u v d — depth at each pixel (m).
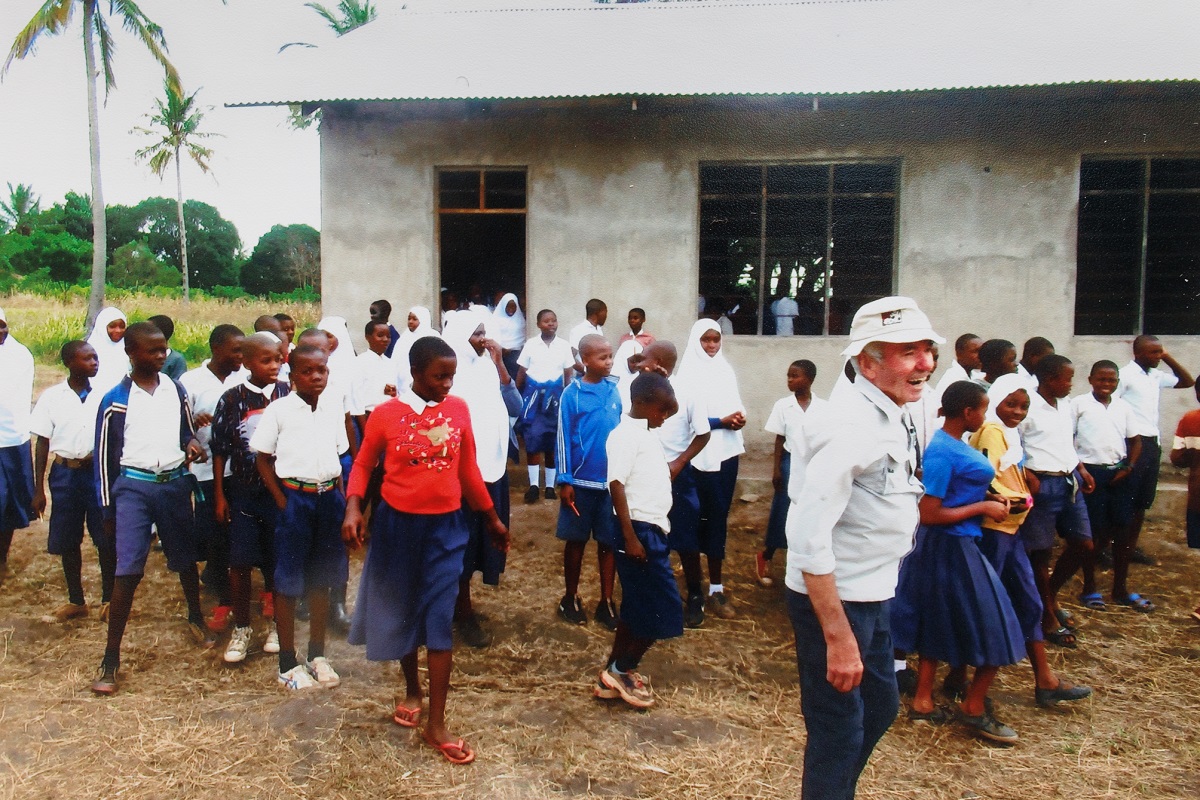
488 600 5.43
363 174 8.23
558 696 4.20
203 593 5.48
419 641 3.63
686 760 3.62
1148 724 4.04
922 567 3.89
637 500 3.95
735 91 7.05
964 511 3.77
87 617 5.08
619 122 8.10
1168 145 7.79
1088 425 5.52
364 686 4.20
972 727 3.88
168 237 60.28
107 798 3.27
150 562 6.02
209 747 3.62
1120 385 5.96
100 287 20.92
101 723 3.83
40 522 6.80
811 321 8.46
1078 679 4.52
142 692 4.14
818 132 8.01
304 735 3.72
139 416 4.30
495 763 3.54
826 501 2.49
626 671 4.12
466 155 8.18
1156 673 4.59
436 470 3.57
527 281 8.27
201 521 4.78
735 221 8.27
